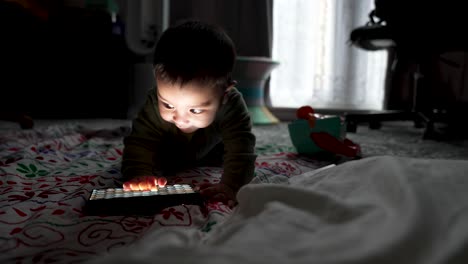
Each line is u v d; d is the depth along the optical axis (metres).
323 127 1.23
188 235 0.47
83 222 0.60
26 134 1.41
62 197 0.74
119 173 0.91
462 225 0.38
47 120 2.31
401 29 1.89
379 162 0.57
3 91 2.33
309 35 2.87
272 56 2.86
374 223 0.38
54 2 2.56
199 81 0.64
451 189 0.46
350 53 2.82
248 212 0.53
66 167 1.01
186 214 0.62
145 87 2.49
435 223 0.38
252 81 2.46
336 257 0.32
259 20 2.79
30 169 0.95
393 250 0.32
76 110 2.46
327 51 2.87
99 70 2.45
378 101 2.88
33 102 2.39
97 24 2.47
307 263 0.31
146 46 2.51
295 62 2.88
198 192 0.69
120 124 2.12
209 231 0.55
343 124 1.30
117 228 0.59
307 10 2.83
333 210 0.43
